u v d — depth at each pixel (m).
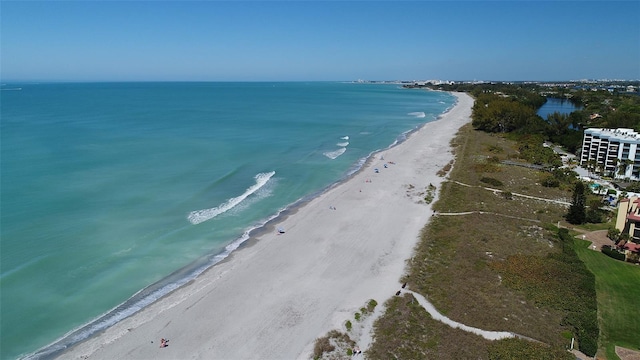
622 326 30.34
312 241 44.09
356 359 26.92
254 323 30.92
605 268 38.66
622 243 41.66
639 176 67.81
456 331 29.27
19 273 35.38
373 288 35.09
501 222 48.47
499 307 31.89
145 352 27.97
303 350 28.02
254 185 61.44
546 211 52.44
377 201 56.00
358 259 40.22
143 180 60.47
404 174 68.94
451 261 39.09
